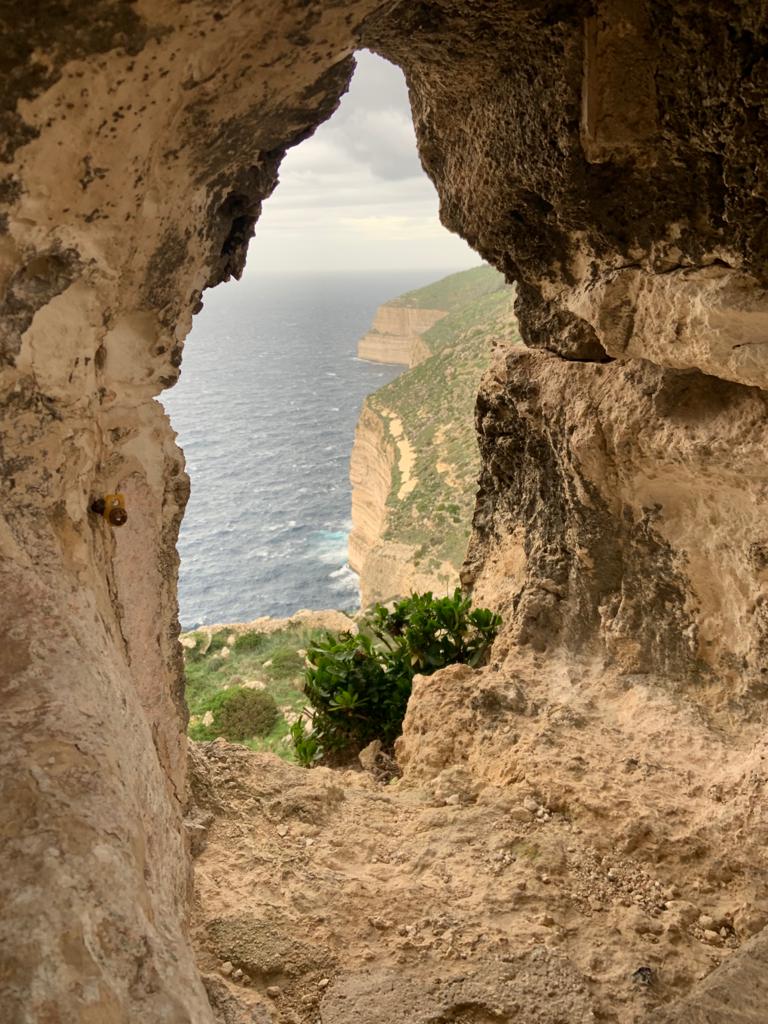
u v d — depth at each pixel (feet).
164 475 8.04
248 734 26.96
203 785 10.36
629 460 11.16
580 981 7.97
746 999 7.16
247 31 5.44
